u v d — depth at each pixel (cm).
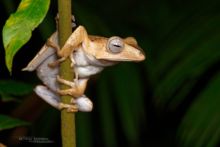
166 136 126
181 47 92
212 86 85
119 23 106
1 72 99
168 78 89
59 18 53
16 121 64
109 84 94
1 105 100
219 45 89
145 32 106
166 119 125
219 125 84
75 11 91
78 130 92
